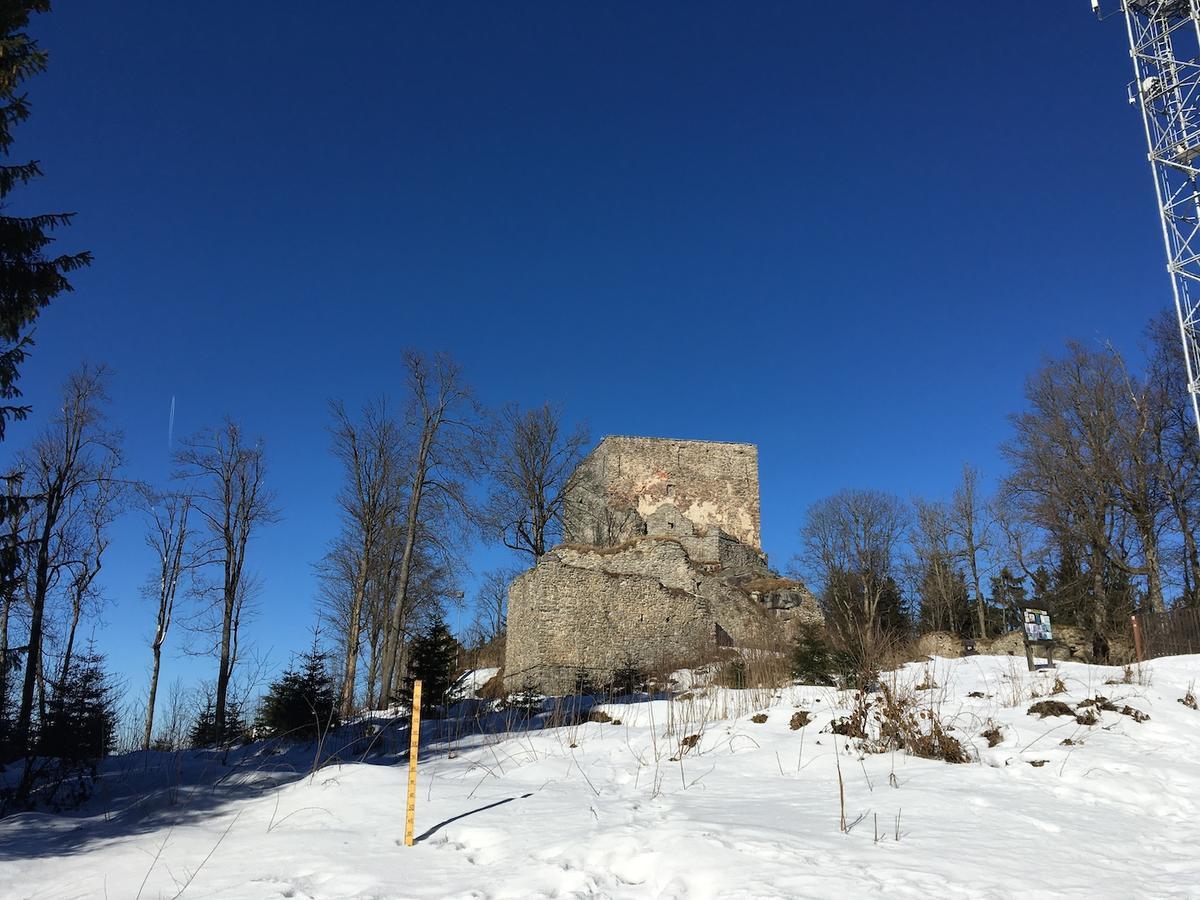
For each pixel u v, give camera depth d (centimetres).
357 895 547
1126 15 3175
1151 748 1009
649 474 4728
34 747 1122
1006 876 560
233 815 847
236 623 2995
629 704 1655
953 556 4694
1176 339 3522
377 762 1238
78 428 2644
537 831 686
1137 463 3381
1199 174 2927
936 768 933
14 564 1470
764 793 840
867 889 524
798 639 2447
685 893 536
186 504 3117
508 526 3938
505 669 3391
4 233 1245
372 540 3144
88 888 594
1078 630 3544
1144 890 544
